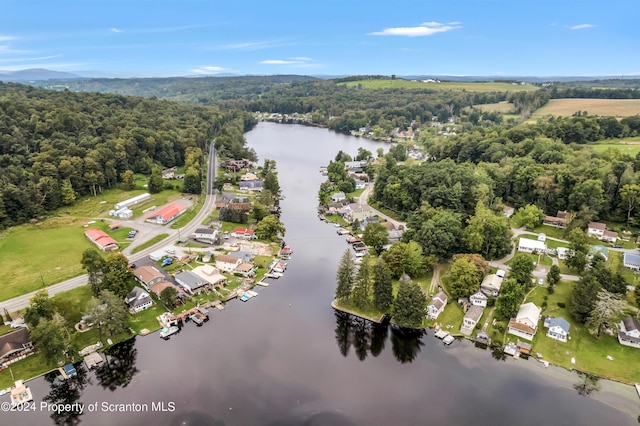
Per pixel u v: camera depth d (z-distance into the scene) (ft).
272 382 284.82
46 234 492.95
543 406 268.62
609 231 475.31
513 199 588.09
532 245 461.78
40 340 284.41
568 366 304.09
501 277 401.08
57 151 628.28
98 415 255.70
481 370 300.81
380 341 336.70
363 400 270.26
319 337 338.13
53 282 387.75
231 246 492.13
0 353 290.35
